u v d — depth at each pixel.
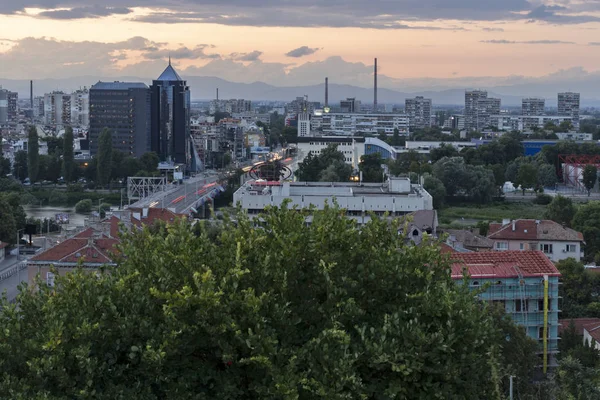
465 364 48.69
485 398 51.97
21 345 46.78
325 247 52.56
